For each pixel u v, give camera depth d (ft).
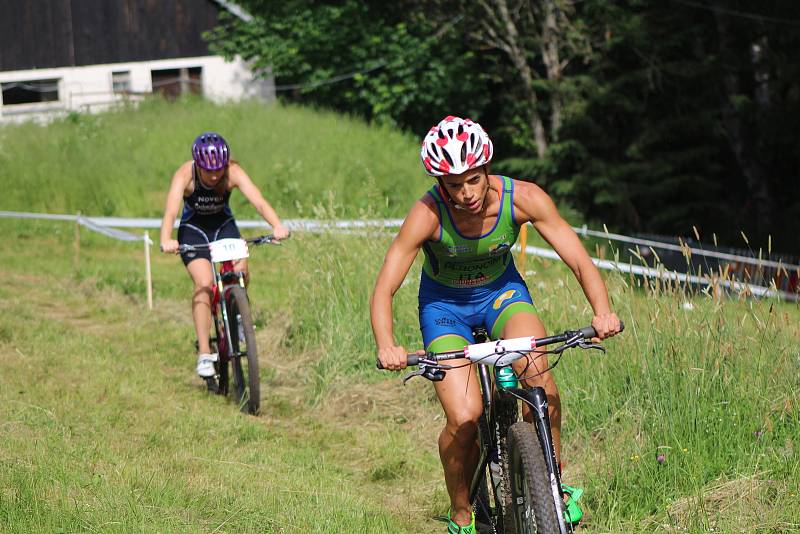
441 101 158.20
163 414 35.70
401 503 28.76
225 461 30.32
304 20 166.40
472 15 152.35
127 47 171.63
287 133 123.03
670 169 136.05
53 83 171.22
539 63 159.94
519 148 164.76
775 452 26.73
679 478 26.37
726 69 135.03
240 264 40.75
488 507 24.31
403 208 97.91
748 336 30.68
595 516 25.88
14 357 42.37
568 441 31.83
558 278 42.22
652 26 137.49
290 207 96.27
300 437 35.35
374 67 159.94
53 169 105.19
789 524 22.86
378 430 36.29
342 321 44.14
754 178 135.23
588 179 136.56
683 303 31.71
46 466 26.55
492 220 23.00
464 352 20.67
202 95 152.76
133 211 99.50
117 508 23.98
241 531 24.30
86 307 57.88
